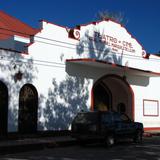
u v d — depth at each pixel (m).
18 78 21.70
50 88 23.64
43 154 16.86
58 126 24.06
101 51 27.69
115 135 20.28
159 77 34.22
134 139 22.25
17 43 24.81
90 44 26.73
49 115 23.52
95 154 16.83
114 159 15.11
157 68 33.59
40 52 23.09
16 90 21.58
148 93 32.88
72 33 25.41
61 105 24.34
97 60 24.89
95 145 21.30
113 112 20.73
